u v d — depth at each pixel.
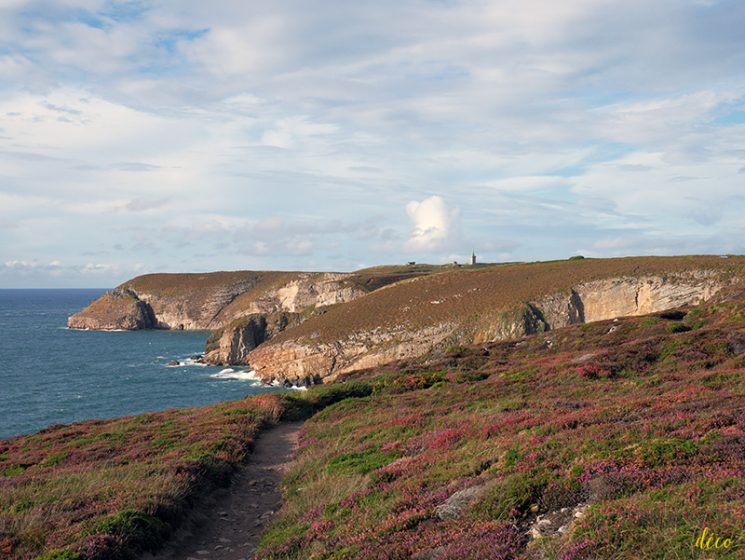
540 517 9.52
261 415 32.75
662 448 10.55
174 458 20.64
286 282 199.00
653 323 45.38
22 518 13.50
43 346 142.62
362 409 30.81
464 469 13.21
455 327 94.19
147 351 136.38
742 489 8.20
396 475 14.84
